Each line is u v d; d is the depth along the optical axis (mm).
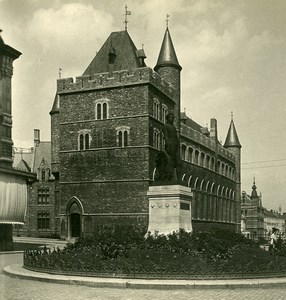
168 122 28000
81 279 16516
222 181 89875
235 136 102062
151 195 26328
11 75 36875
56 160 68562
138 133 52312
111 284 15914
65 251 20719
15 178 36906
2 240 35969
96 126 54562
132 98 53062
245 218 150125
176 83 60688
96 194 53438
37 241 51938
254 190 151250
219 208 86875
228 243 21797
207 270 17078
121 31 60250
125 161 52531
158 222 25938
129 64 56938
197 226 73125
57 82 56969
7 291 15016
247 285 15961
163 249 19547
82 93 55750
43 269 18594
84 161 54656
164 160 27188
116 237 20797
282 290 15625
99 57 59281
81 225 53625
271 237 38750
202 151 77750
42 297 14000
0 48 35312
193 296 14250
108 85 54188
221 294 14664
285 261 19922
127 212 51656
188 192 26875
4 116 35906
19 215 37250
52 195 78938
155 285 15656
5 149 36062
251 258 19469
